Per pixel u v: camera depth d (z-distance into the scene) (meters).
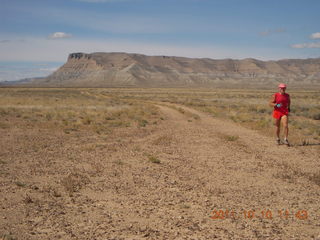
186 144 13.41
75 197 6.68
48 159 10.47
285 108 13.12
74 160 10.32
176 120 25.34
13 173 8.66
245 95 99.94
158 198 6.57
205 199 6.48
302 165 9.54
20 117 26.08
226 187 7.32
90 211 5.86
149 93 118.69
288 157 10.69
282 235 4.73
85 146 13.02
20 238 4.70
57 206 6.12
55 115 27.84
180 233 4.83
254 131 17.78
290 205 6.12
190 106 46.66
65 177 8.24
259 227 5.05
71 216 5.60
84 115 28.75
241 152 11.57
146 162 10.00
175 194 6.82
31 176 8.38
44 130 18.27
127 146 13.02
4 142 13.89
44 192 7.02
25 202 6.31
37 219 5.46
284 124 13.06
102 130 18.42
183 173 8.64
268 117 27.61
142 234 4.81
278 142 13.20
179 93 119.88
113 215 5.64
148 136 16.16
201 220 5.36
